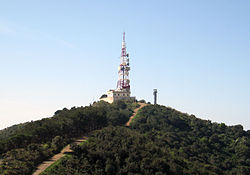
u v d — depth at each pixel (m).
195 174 133.38
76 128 174.38
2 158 126.50
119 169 120.75
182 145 178.38
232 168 166.88
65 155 130.38
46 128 156.50
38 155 128.50
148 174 121.19
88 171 116.12
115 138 146.38
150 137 173.50
